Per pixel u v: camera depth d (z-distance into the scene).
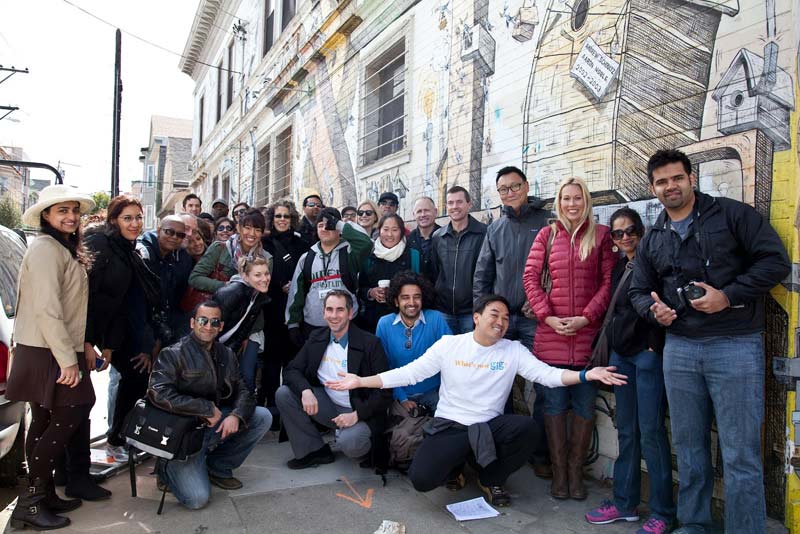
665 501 2.92
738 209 2.55
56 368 2.92
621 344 2.96
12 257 4.17
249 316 3.98
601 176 3.79
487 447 3.17
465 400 3.38
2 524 3.10
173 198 25.55
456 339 3.50
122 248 3.46
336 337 3.97
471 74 5.21
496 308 3.33
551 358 3.41
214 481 3.51
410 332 3.98
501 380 3.39
